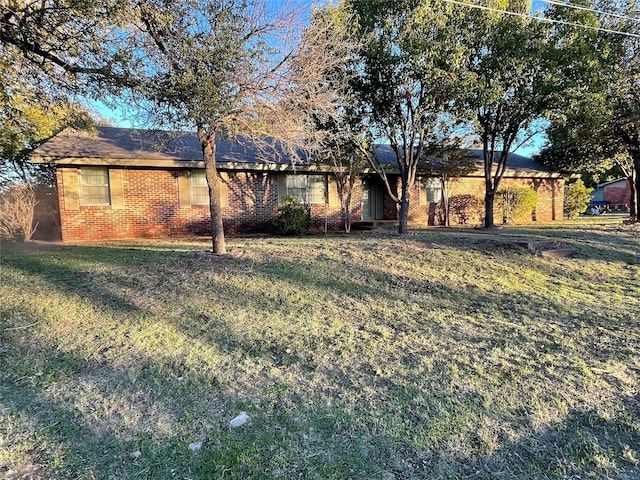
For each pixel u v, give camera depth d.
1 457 2.38
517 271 7.08
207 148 7.67
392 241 9.09
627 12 11.27
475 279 6.59
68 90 6.64
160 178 12.30
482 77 9.78
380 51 8.82
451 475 2.24
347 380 3.35
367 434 2.61
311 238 10.57
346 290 5.94
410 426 2.69
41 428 2.69
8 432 2.64
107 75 5.80
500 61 9.72
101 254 8.35
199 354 3.87
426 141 11.55
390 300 5.58
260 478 2.20
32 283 6.20
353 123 9.86
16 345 4.08
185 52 5.70
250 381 3.34
